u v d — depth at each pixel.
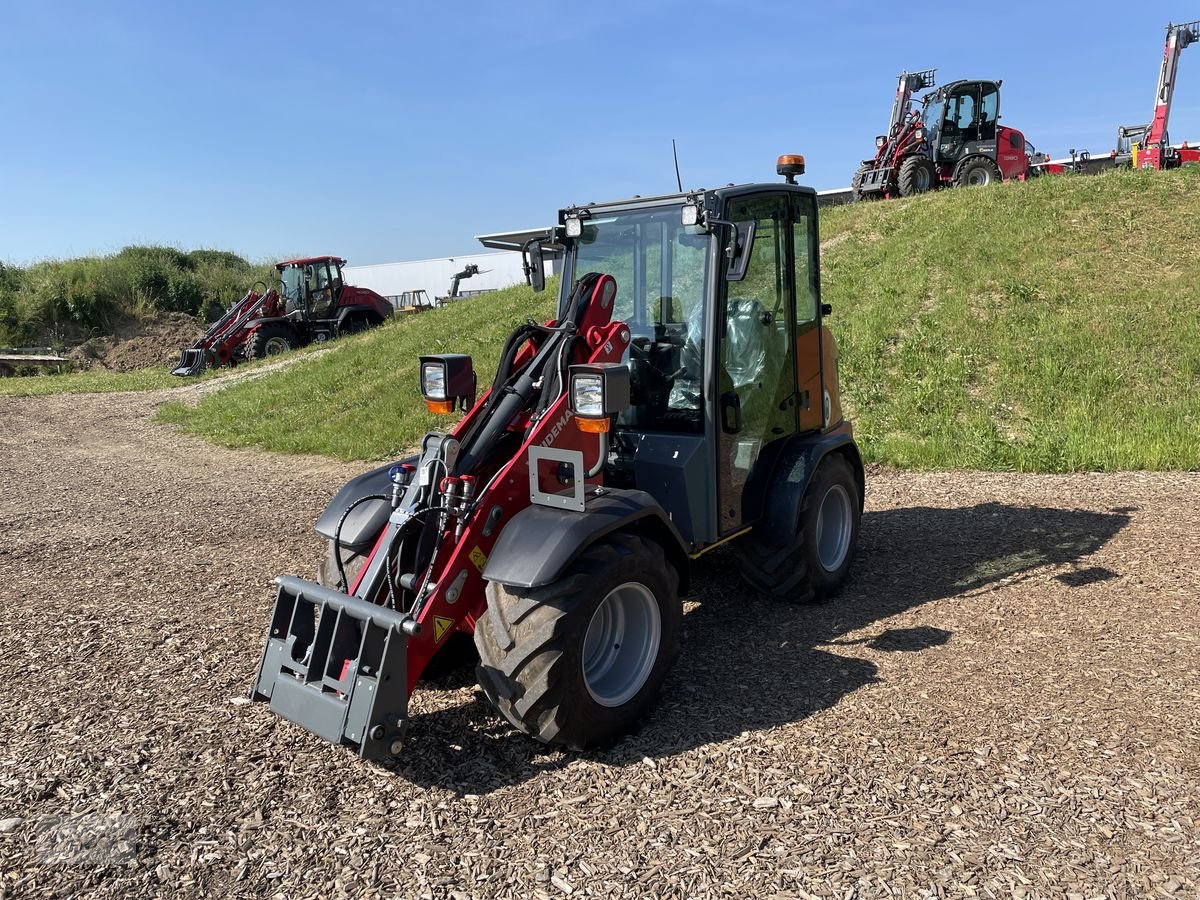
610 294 4.20
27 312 28.38
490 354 14.82
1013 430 9.48
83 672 4.52
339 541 4.02
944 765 3.38
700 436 4.40
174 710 4.06
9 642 4.95
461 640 4.42
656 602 3.77
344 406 13.59
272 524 7.77
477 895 2.75
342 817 3.19
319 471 10.30
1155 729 3.59
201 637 4.99
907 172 20.00
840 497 5.50
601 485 4.23
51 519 8.23
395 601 3.60
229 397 15.98
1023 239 14.45
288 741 3.76
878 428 9.77
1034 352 10.84
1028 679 4.09
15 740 3.79
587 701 3.48
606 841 3.00
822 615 5.08
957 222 15.84
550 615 3.37
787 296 5.11
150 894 2.79
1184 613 4.79
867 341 11.75
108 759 3.62
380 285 39.91
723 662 4.47
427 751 3.65
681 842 2.97
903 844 2.91
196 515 8.23
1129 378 10.12
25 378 23.00
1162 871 2.74
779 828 3.02
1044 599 5.12
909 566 5.89
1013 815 3.04
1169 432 8.74
